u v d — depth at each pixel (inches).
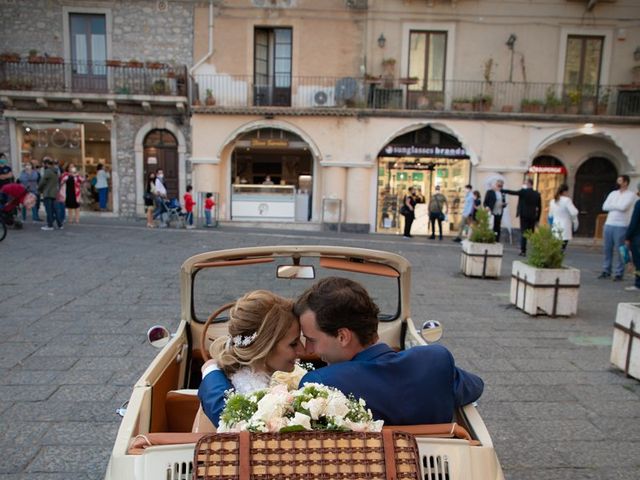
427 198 753.0
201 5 729.6
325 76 741.3
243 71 740.0
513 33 730.2
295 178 796.6
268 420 66.9
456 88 737.6
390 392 77.7
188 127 741.9
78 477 129.6
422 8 726.5
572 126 703.1
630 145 706.2
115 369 199.9
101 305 290.4
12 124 730.8
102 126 752.3
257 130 746.2
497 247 403.9
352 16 731.4
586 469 138.9
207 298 138.1
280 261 139.3
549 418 168.7
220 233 601.6
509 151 709.3
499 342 247.9
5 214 547.5
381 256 134.8
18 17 721.6
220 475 62.0
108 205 757.3
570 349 238.7
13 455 138.6
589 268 479.2
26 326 250.1
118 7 725.9
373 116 710.5
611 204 412.8
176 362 126.3
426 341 132.6
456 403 87.7
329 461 63.6
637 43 730.2
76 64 731.4
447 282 388.8
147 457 71.4
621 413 172.7
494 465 75.3
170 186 754.8
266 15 731.4
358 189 724.7
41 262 394.9
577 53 740.0
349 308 80.7
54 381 187.3
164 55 735.7
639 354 197.3
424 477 71.8
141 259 421.7
